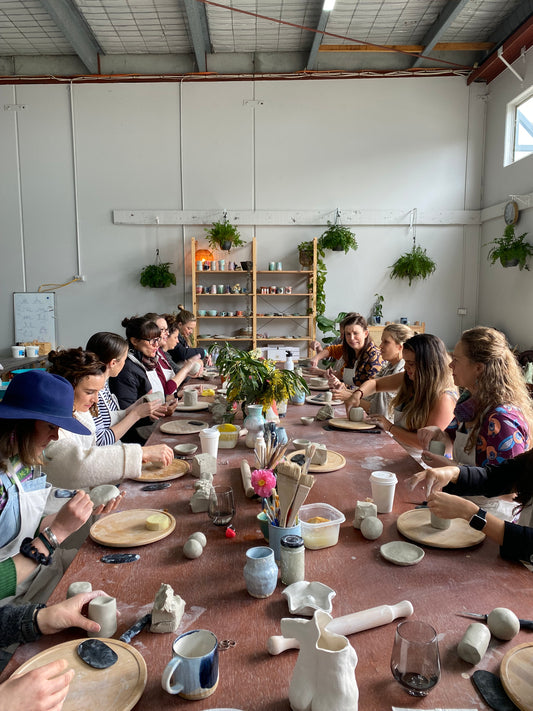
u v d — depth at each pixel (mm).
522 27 5316
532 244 5508
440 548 1314
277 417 2645
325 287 6781
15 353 6113
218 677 856
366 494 1680
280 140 6586
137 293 6730
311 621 788
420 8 5492
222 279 6691
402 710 787
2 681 872
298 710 772
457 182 6633
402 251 6723
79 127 6551
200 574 1187
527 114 5824
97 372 1878
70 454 1728
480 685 833
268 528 1293
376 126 6574
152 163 6590
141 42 6219
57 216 6645
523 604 1066
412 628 869
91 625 963
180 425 2588
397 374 3156
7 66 6531
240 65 6520
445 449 2078
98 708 780
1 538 1384
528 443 1804
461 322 6816
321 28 5355
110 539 1337
